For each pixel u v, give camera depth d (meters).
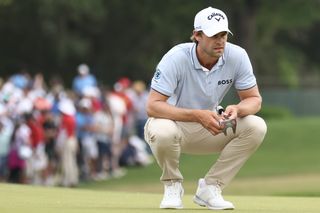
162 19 118.81
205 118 21.78
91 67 126.56
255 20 120.50
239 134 22.86
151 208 23.09
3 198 25.80
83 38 124.19
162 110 22.22
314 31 160.88
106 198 27.59
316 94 126.06
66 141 57.59
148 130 22.58
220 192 23.41
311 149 80.62
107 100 64.81
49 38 119.69
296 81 136.50
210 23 21.66
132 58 127.75
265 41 140.25
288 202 27.25
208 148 23.34
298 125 90.06
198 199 23.47
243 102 22.83
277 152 79.06
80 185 61.44
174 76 22.34
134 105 74.25
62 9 111.69
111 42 126.69
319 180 61.69
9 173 54.47
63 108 57.69
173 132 22.27
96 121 62.19
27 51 122.06
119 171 68.00
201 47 22.05
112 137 64.69
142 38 126.88
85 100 60.78
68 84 123.56
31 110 56.19
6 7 112.12
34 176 55.66
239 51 22.70
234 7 114.19
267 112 110.00
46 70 123.19
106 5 116.88
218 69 22.52
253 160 74.62
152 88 22.48
